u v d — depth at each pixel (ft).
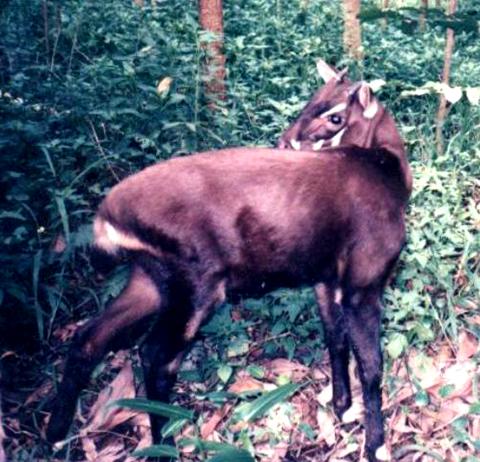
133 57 10.00
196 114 8.96
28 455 6.33
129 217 6.07
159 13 13.64
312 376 7.23
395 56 12.68
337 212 6.28
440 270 7.54
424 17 7.39
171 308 6.19
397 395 6.94
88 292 7.78
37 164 8.30
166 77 9.31
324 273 6.49
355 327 6.54
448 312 7.53
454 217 8.13
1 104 8.89
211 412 6.91
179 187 6.01
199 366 7.28
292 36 13.03
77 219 8.15
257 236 6.11
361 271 6.47
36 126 8.45
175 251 6.05
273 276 6.34
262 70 10.99
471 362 7.14
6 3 11.90
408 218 8.12
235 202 6.04
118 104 9.09
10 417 6.70
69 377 6.12
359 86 6.85
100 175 8.58
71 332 7.45
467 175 8.73
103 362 7.25
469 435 6.62
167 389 6.28
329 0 17.33
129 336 6.24
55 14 12.34
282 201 6.11
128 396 6.93
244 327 7.43
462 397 6.91
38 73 10.16
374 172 6.48
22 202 7.88
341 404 6.88
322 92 7.08
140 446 6.62
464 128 9.36
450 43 9.08
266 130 9.12
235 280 6.25
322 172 6.27
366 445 6.56
